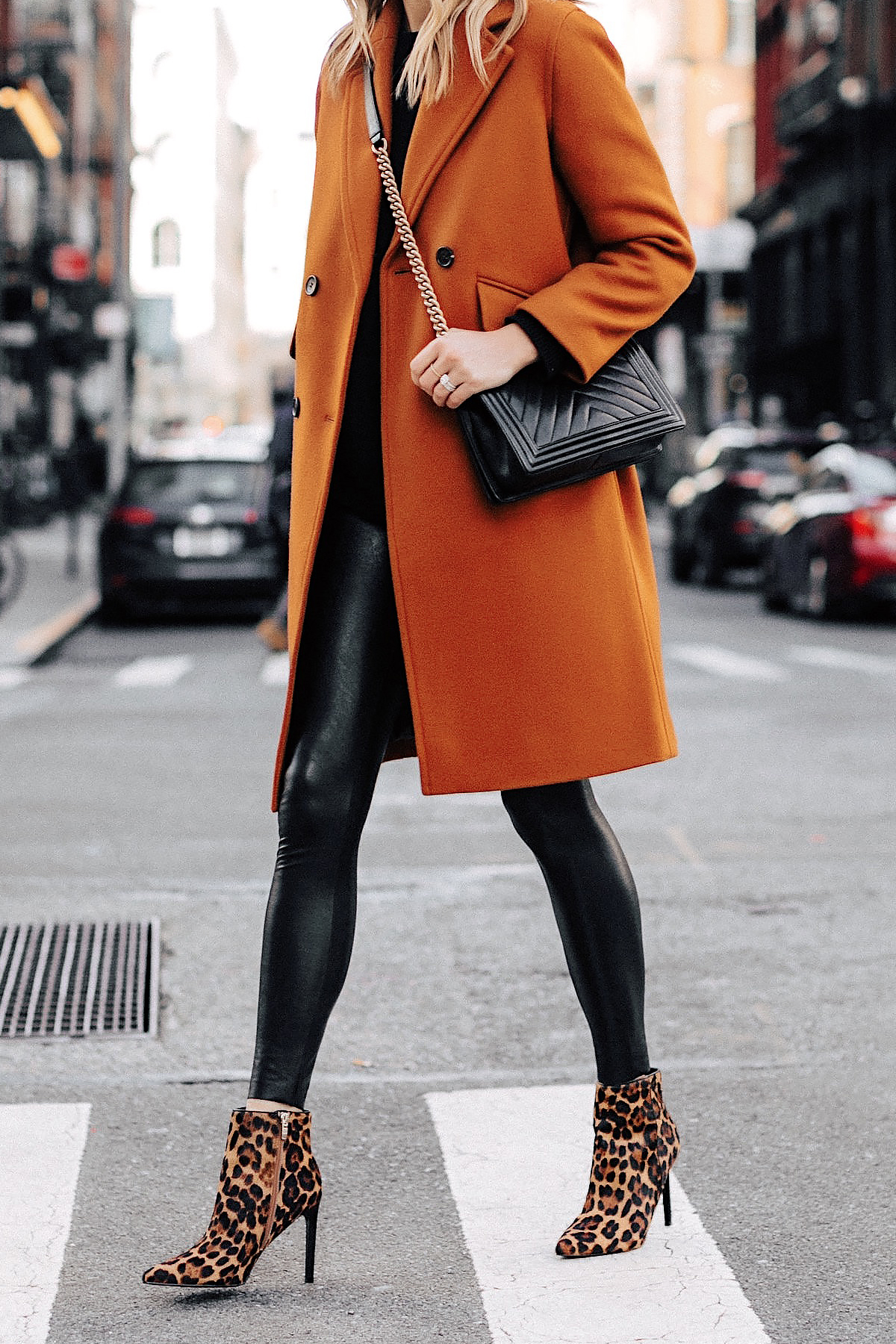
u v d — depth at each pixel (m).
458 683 3.18
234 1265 3.15
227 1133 4.20
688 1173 3.88
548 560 3.19
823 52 43.84
